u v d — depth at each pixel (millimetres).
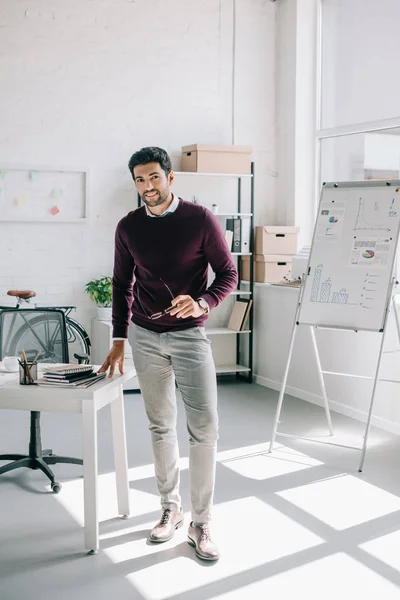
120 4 5980
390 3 5305
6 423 4906
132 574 2744
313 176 6258
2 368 3316
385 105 5406
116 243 3072
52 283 5973
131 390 5898
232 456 4199
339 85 5922
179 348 2871
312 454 4246
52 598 2561
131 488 3643
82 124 5961
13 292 5371
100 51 5957
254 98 6395
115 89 6023
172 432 3072
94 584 2666
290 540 3047
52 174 5895
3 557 2889
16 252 5871
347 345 5145
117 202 6090
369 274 4102
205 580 2695
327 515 3316
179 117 6207
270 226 6129
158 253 2867
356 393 5078
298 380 5742
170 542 3021
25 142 5832
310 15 6129
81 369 3045
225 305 6531
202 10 6207
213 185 6332
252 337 6332
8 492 3607
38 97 5840
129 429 4754
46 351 4016
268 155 6469
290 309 5805
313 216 6289
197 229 2850
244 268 6477
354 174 5809
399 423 4672
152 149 2795
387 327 4742
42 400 2879
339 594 2596
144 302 2953
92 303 6086
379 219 4152
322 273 4262
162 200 2824
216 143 6320
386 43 5367
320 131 6109
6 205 5797
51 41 5836
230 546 2988
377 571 2770
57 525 3201
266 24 6383
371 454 4250
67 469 3945
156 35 6094
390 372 4730
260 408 5379
